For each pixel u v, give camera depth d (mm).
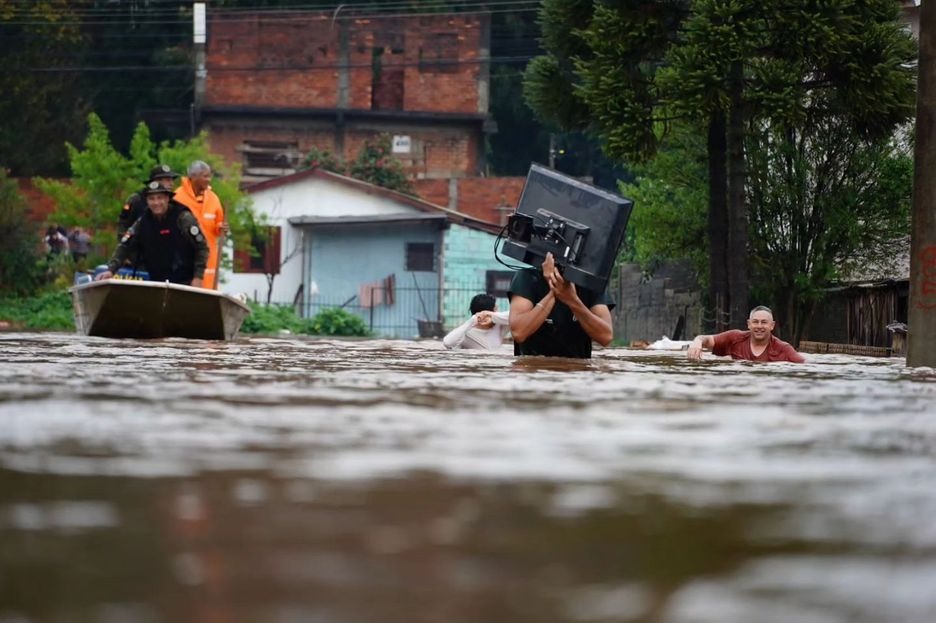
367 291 91625
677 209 55281
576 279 16688
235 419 5754
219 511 2990
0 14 113875
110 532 2686
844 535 2713
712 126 48406
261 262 92562
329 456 4219
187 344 22562
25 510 2979
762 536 2695
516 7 126312
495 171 128750
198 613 1996
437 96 117438
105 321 27453
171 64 121188
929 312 16297
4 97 113438
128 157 121000
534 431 5332
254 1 123000
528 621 1969
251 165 115125
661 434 5246
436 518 2900
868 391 9141
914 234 16516
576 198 16688
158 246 28172
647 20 46906
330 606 2055
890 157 52000
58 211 79375
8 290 80375
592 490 3416
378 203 92562
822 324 54812
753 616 1999
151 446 4512
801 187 51625
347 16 117625
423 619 1979
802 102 46344
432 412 6340
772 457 4398
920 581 2234
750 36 43906
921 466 4148
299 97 116438
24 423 5434
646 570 2328
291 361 13672
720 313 48375
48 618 1958
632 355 20953
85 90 119375
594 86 47469
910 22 55688
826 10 44969
